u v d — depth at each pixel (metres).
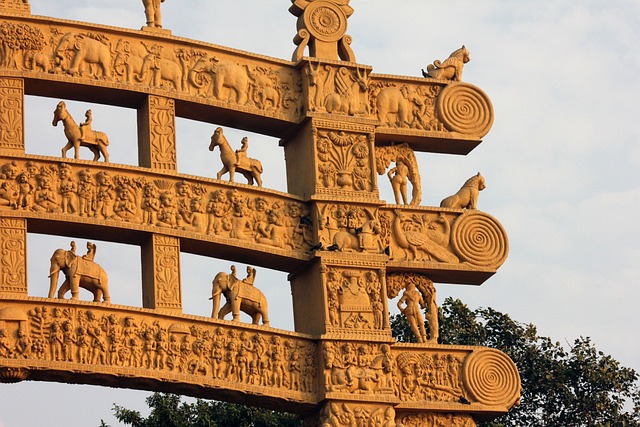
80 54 22.77
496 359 23.91
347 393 22.61
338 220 23.61
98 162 22.41
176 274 22.25
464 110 25.05
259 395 22.23
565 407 34.06
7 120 22.09
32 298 21.27
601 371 34.06
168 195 22.66
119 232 22.25
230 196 23.12
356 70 24.50
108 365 21.38
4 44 22.45
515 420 34.16
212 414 32.12
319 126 23.91
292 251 23.31
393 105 24.72
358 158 24.03
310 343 22.95
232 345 22.30
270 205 23.44
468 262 24.25
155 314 21.91
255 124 23.98
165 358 21.83
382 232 24.03
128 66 23.09
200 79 23.53
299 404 22.61
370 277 23.50
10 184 21.88
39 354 21.14
